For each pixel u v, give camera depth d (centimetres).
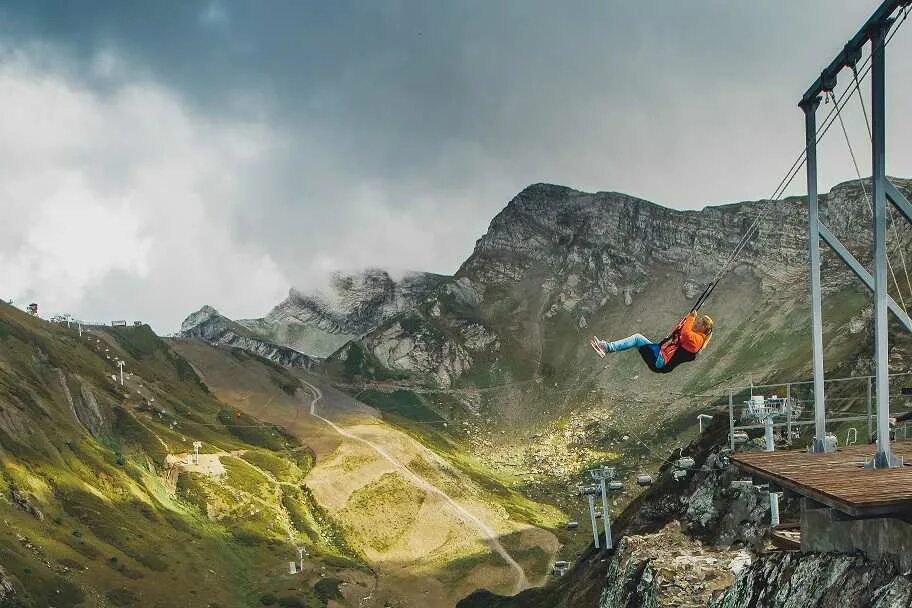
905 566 1599
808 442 6506
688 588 4475
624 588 6069
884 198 1867
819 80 2147
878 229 1873
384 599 18288
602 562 9425
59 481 16575
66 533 14825
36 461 16638
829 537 1945
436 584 19862
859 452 2217
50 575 12338
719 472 6819
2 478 15050
